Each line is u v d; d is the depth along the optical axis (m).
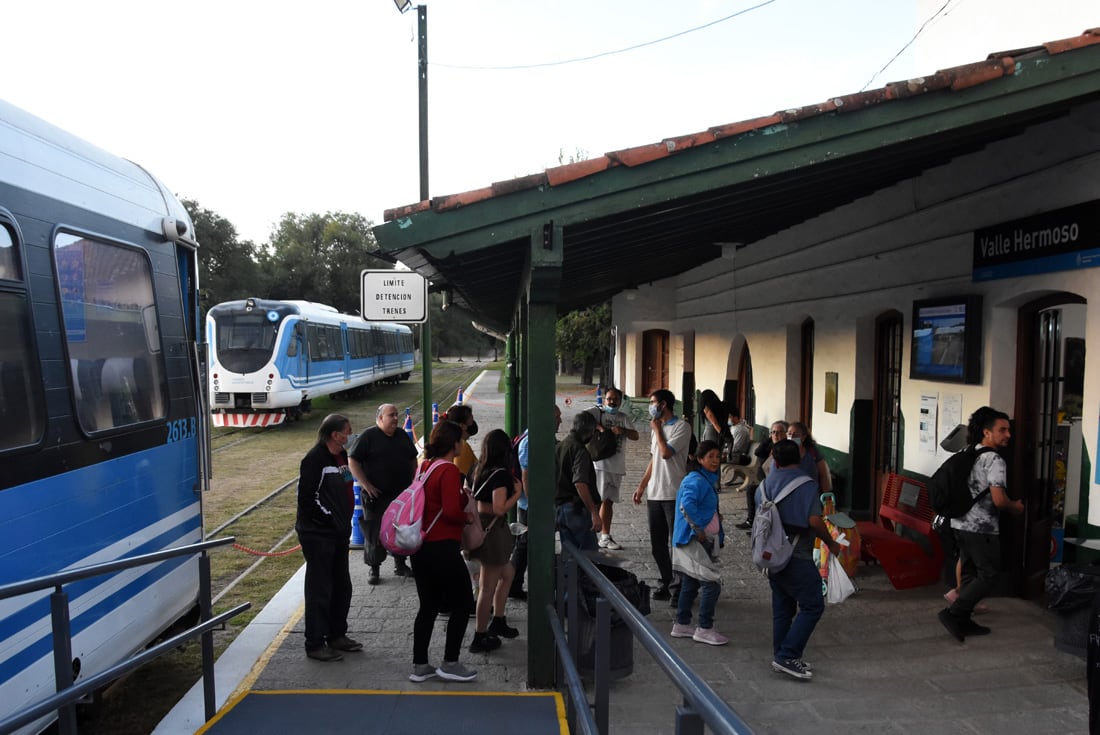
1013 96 4.35
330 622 5.52
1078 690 4.79
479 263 5.45
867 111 4.34
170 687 5.23
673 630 5.88
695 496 5.69
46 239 3.93
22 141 3.90
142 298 4.99
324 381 25.44
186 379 5.60
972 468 5.62
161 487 5.09
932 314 7.22
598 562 4.82
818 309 10.01
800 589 5.05
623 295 19.92
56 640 3.34
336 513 5.36
